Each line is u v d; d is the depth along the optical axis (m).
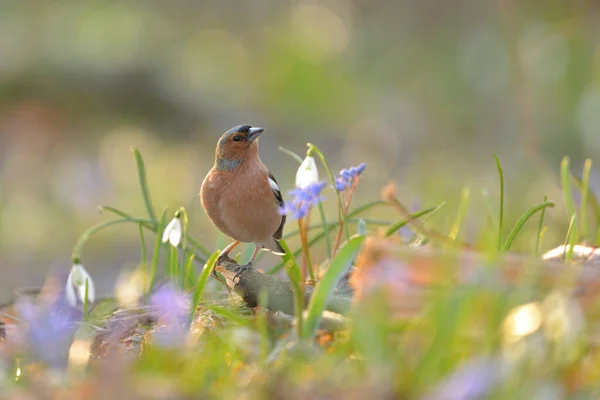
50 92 24.75
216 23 33.84
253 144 6.42
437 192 17.73
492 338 3.71
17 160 22.23
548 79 21.44
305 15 34.06
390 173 21.94
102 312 6.49
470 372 3.45
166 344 4.42
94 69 25.52
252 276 5.50
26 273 14.52
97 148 23.41
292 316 5.10
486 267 3.96
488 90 25.25
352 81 30.75
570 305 3.72
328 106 29.03
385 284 4.13
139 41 29.41
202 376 4.00
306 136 26.98
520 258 4.29
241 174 6.42
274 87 29.89
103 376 3.82
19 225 17.70
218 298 6.17
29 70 25.03
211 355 4.29
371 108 28.45
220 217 6.59
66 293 6.57
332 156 24.69
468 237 8.87
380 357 3.74
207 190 6.56
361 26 32.62
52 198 19.58
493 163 20.62
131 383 3.80
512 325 3.75
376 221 7.00
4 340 5.78
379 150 24.47
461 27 29.45
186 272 6.39
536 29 22.70
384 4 32.28
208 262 5.23
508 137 22.95
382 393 3.54
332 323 4.61
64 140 23.89
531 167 17.30
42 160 22.58
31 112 24.31
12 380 4.46
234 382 3.89
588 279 4.09
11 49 26.19
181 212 6.39
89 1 30.12
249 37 33.69
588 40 21.81
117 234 17.08
